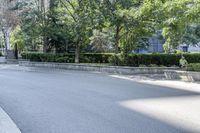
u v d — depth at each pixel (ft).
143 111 29.96
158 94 40.93
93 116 28.07
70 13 93.30
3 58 129.18
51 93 42.57
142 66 78.23
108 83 54.24
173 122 25.58
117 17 77.77
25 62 108.88
